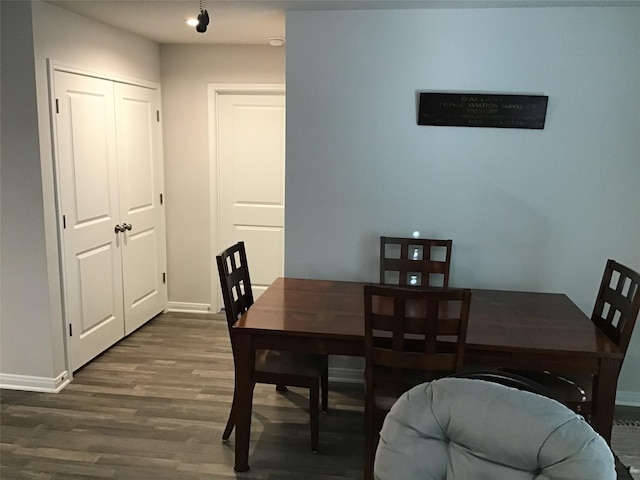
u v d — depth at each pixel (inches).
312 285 126.3
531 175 128.4
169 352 156.3
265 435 114.1
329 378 141.9
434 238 133.6
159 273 185.9
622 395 132.6
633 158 125.1
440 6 122.1
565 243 130.2
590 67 122.6
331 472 102.3
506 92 125.8
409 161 131.3
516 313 108.5
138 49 163.5
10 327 130.1
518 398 56.3
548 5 119.9
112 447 108.5
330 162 133.6
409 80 128.0
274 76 175.0
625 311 93.0
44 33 121.6
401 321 86.7
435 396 60.1
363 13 126.4
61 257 131.3
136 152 166.6
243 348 97.8
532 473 53.8
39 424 116.5
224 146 183.8
